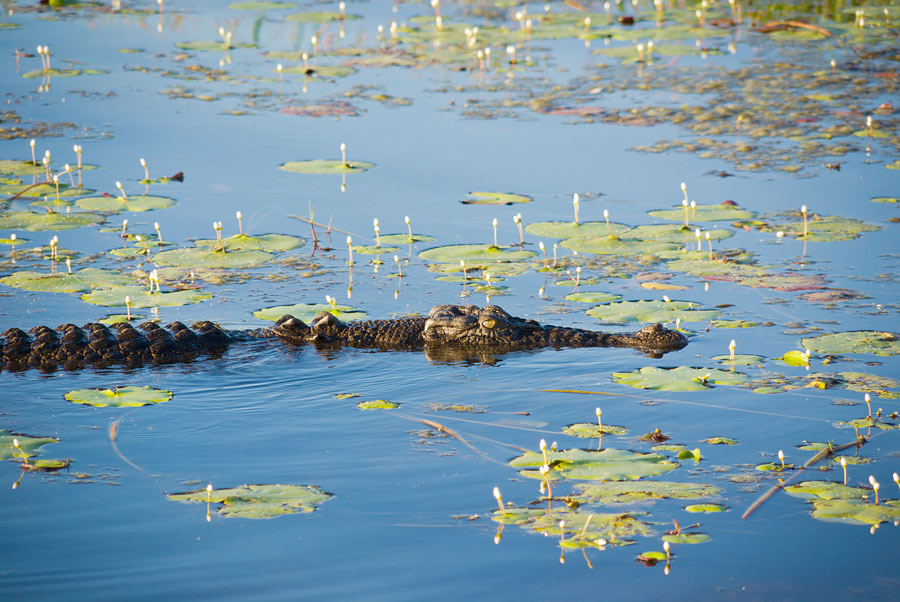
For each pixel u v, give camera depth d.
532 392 18.12
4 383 18.55
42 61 47.19
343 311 22.55
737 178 32.09
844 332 20.56
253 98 42.19
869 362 19.17
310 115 39.62
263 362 19.80
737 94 42.75
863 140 36.19
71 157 34.06
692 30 54.47
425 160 34.44
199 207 29.92
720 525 13.25
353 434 16.33
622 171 33.12
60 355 19.64
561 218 28.94
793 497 13.99
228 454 15.60
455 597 11.77
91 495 14.20
